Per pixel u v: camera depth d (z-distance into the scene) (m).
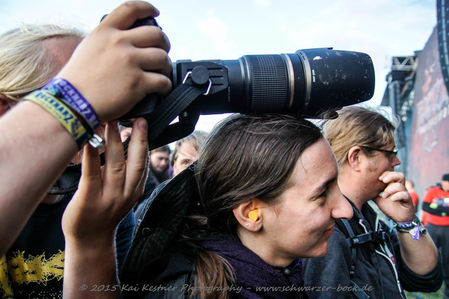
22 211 0.46
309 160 0.80
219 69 0.74
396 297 1.30
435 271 1.52
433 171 11.77
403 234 1.51
